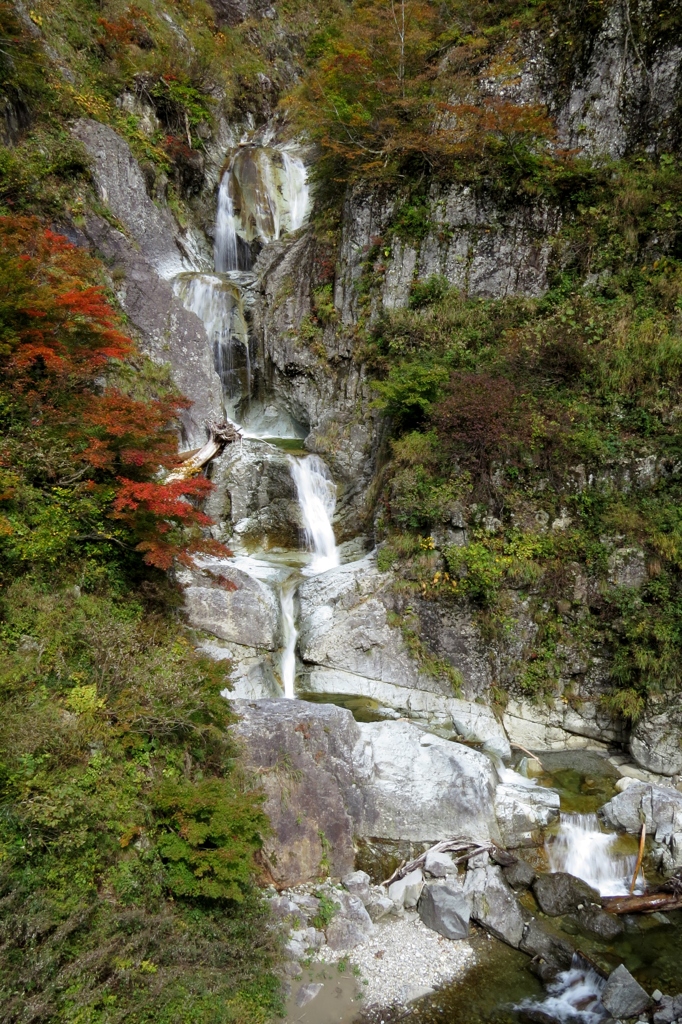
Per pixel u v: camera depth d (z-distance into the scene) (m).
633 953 7.62
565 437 11.93
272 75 25.92
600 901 8.27
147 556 9.09
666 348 12.38
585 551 11.45
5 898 5.42
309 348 16.67
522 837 9.13
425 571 11.75
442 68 17.33
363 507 14.35
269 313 17.62
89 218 14.88
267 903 7.25
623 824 9.34
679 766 10.27
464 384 12.85
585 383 12.97
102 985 5.64
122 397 10.34
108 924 5.96
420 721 11.05
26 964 5.33
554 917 8.05
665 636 10.51
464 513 11.77
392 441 13.14
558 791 10.05
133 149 18.14
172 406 10.94
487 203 15.09
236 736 8.29
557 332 13.92
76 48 18.42
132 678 7.59
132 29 20.06
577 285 14.48
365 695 11.34
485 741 10.81
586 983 7.16
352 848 8.41
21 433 9.09
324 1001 6.75
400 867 8.38
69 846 5.97
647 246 14.18
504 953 7.53
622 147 15.10
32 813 5.84
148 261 16.36
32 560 8.36
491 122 14.91
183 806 6.78
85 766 6.61
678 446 11.62
